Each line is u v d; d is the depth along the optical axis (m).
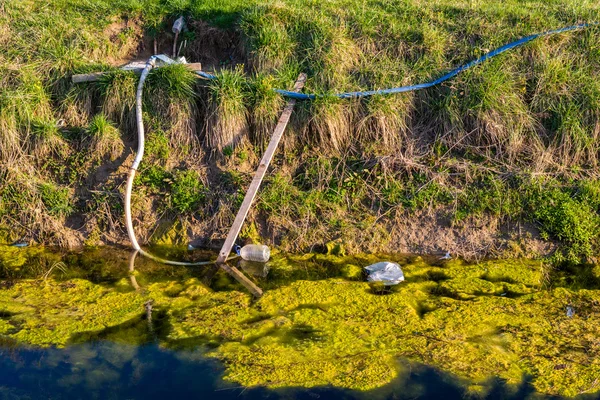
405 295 9.08
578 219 9.66
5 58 10.68
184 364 8.23
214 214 9.89
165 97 10.32
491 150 10.18
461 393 7.91
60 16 11.17
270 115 10.23
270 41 10.71
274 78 10.48
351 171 10.11
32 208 9.94
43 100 10.44
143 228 9.91
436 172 10.05
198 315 8.81
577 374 8.08
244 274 9.45
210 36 11.21
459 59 10.68
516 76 10.49
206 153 10.26
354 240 9.77
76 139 10.32
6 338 8.49
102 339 8.51
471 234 9.78
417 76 10.56
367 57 10.77
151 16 11.29
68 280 9.32
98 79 10.43
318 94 10.20
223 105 10.17
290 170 10.19
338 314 8.83
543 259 9.59
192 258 9.69
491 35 10.77
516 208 9.84
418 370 8.15
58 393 7.92
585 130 10.12
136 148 10.27
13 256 9.68
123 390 7.97
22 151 10.23
